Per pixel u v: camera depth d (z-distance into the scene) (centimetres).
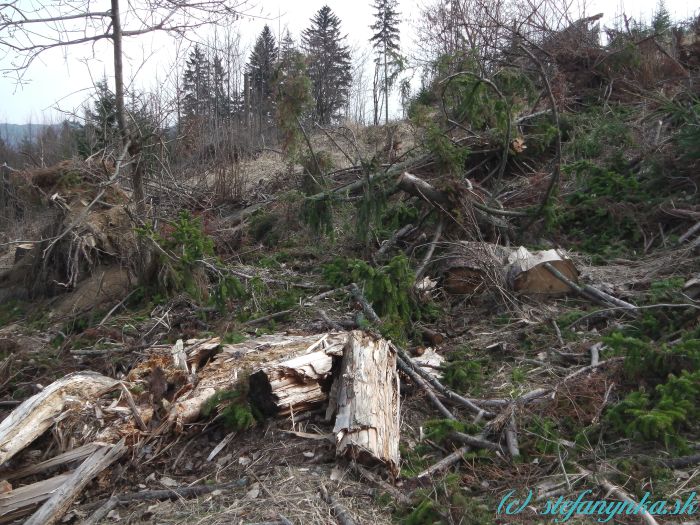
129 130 728
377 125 1223
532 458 349
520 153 880
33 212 1241
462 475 340
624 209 691
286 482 331
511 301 559
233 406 381
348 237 778
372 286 519
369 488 324
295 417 385
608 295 536
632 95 1016
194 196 1095
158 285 682
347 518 298
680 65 1040
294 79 745
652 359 379
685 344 374
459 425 373
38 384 489
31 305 833
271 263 762
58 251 829
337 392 389
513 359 480
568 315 522
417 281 597
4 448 349
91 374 422
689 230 633
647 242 659
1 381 515
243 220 991
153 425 384
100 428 373
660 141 805
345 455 339
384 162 886
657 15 1274
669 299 474
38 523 313
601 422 363
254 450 367
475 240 636
